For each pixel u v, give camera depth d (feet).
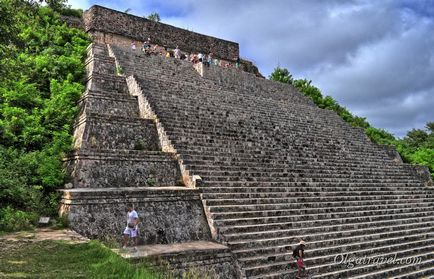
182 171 47.52
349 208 52.21
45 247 29.19
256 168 53.11
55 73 65.41
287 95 100.07
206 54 117.60
